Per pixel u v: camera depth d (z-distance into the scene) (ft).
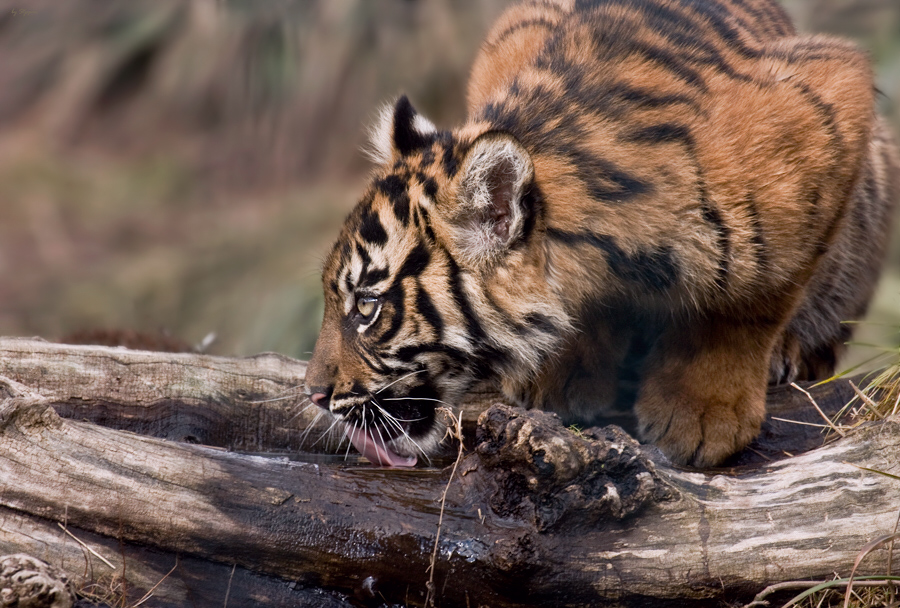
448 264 22.71
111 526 18.93
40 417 19.16
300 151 73.61
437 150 23.56
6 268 63.98
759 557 19.36
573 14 26.45
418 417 24.18
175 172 74.90
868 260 30.71
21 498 18.69
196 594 19.04
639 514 19.40
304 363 27.94
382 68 71.51
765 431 25.26
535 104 23.52
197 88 76.07
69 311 58.75
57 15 80.48
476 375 23.84
